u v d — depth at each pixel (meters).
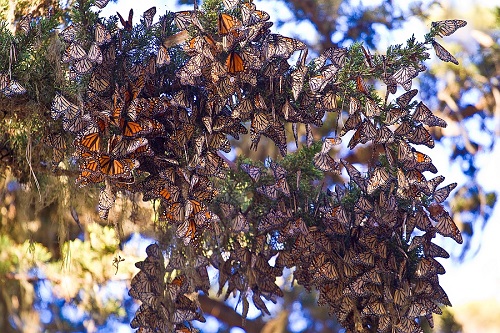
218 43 2.76
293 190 2.96
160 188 2.82
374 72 2.80
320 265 2.90
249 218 3.03
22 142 2.96
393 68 2.79
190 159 2.82
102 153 2.75
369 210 2.87
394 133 2.80
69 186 3.11
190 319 2.91
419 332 2.85
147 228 3.22
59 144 2.87
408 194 2.81
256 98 2.79
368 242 2.88
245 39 2.74
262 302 3.02
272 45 2.75
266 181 3.03
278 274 3.01
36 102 2.84
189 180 2.79
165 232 2.99
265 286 3.00
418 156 2.81
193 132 2.82
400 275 2.86
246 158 3.08
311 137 2.84
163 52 2.77
